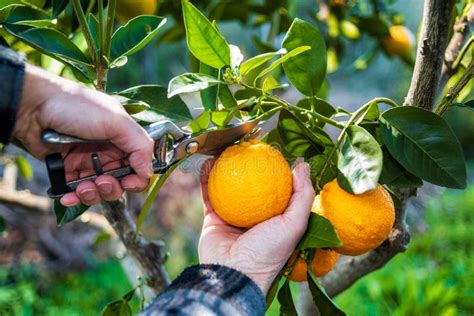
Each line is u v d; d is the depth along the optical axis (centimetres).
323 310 60
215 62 60
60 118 57
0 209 268
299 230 57
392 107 62
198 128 65
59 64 88
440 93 79
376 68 448
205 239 64
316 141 64
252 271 59
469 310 202
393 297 208
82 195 62
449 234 262
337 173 57
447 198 301
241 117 65
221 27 328
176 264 254
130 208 105
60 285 248
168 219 281
